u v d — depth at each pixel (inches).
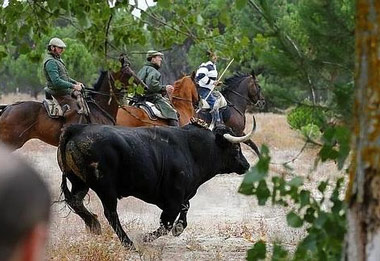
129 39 470.6
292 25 290.4
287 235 580.1
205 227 709.9
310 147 284.8
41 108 780.0
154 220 738.2
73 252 527.2
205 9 471.8
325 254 238.2
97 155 568.1
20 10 463.5
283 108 299.0
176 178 597.9
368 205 186.5
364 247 187.2
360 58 188.4
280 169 327.3
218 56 445.1
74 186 599.5
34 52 477.7
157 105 844.6
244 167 630.5
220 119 967.6
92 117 780.6
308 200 243.6
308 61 279.1
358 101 189.0
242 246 605.6
